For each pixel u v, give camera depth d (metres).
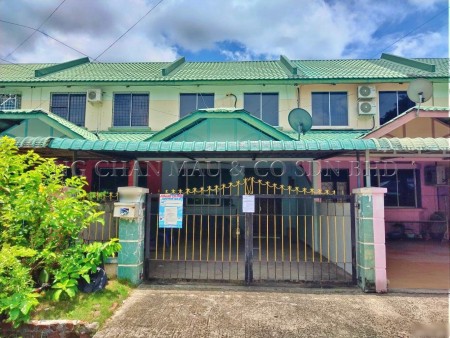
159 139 8.58
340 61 16.25
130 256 5.90
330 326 4.45
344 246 6.73
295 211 11.47
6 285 4.33
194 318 4.65
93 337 4.17
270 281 6.08
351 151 6.57
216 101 13.01
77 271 4.92
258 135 8.59
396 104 12.70
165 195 6.24
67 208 5.10
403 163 12.12
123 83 12.88
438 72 12.88
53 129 8.88
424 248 10.05
